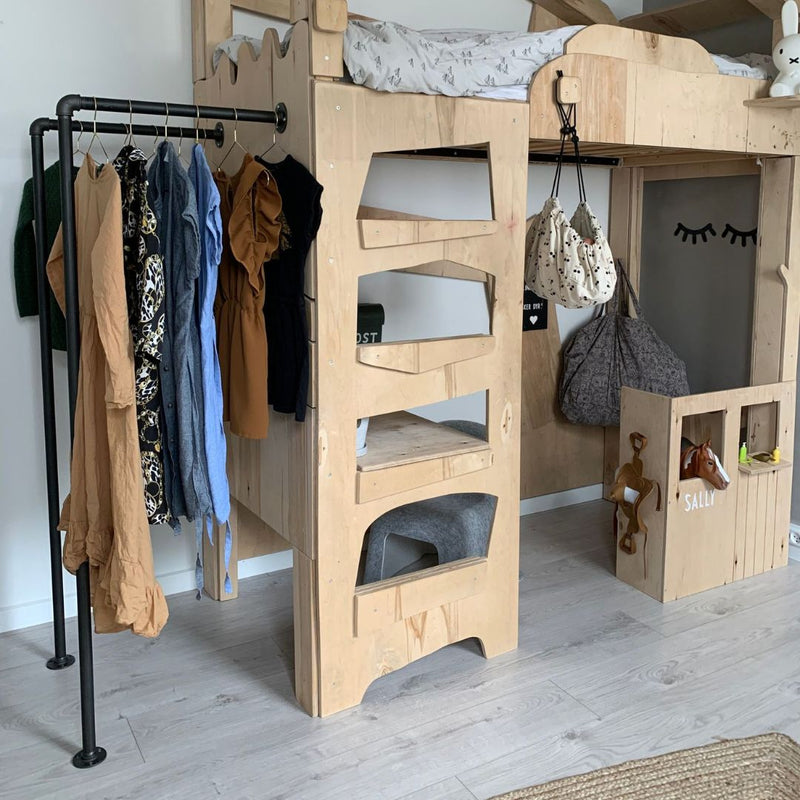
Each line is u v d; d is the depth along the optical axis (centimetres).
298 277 208
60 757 213
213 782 204
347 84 205
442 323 346
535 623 282
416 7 317
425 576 243
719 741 219
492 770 208
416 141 219
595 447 400
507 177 237
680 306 383
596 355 363
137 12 268
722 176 352
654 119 262
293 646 269
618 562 315
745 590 309
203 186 197
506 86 235
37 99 256
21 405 270
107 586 200
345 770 208
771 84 290
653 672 252
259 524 310
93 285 182
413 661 250
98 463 197
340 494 222
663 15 347
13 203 258
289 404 217
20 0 249
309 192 202
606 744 218
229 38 263
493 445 249
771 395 314
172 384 204
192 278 196
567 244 254
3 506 272
